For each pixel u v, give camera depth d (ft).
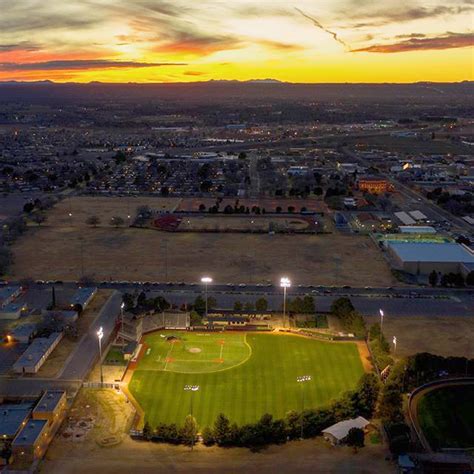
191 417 508.94
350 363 651.66
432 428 533.14
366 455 491.72
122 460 483.51
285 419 522.06
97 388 597.11
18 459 481.05
